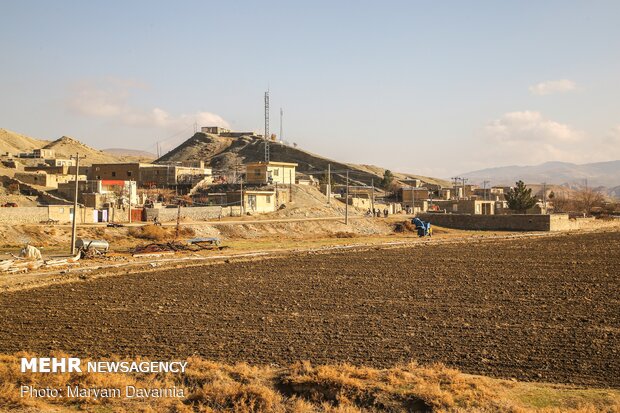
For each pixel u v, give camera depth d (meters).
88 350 25.47
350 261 54.09
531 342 27.11
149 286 40.06
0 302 34.41
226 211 92.50
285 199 110.00
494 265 51.88
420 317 31.73
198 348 25.95
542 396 20.11
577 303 35.41
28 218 65.94
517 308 34.03
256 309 33.41
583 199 172.12
